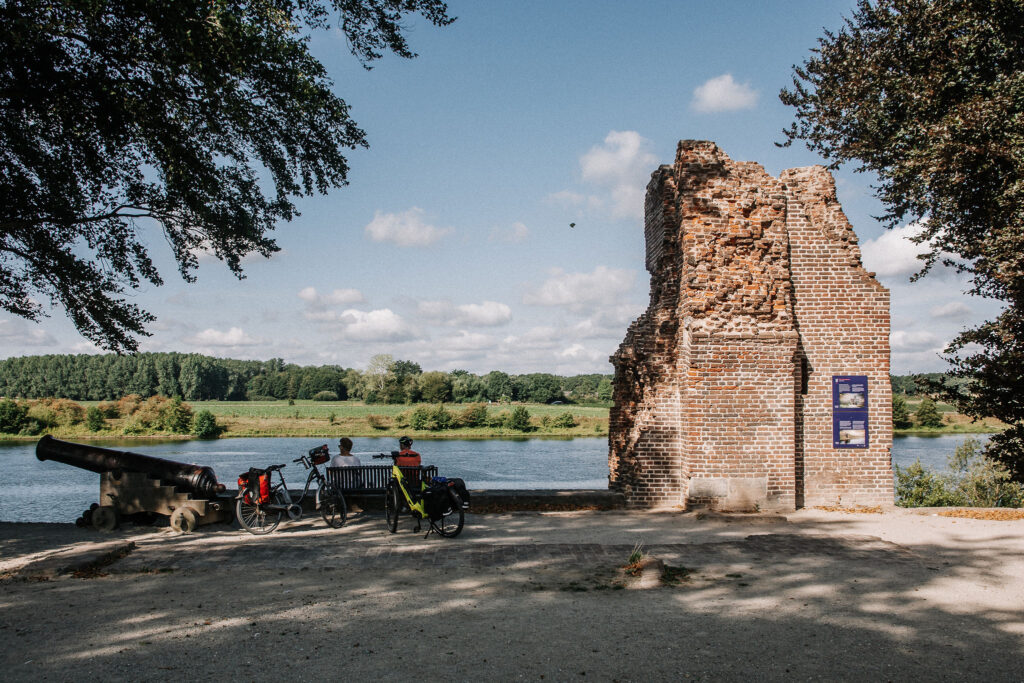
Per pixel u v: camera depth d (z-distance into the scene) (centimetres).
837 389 1427
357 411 12219
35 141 1319
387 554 962
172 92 1233
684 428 1367
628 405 1492
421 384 14450
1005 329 1348
